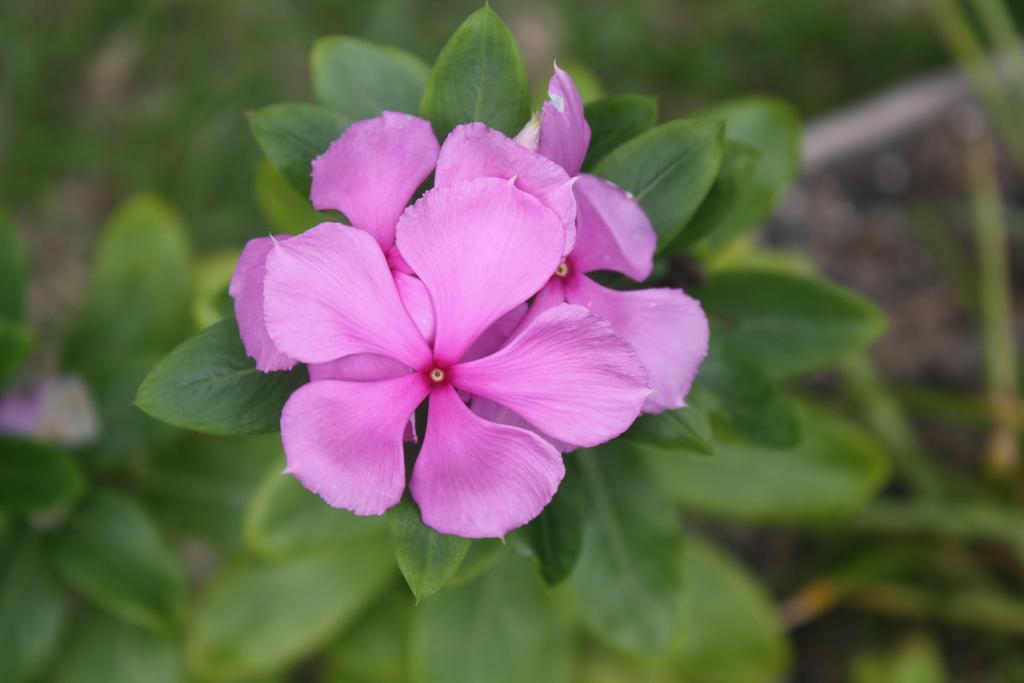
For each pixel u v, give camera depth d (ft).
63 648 1.08
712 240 0.95
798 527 1.40
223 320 0.73
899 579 1.34
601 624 0.92
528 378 0.69
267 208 0.92
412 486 0.69
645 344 0.72
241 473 1.04
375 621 1.13
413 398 0.70
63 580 1.01
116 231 1.07
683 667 1.10
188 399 0.72
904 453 1.25
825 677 1.39
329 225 0.67
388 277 0.69
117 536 0.98
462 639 1.00
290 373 0.73
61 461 0.91
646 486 0.89
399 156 0.70
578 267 0.73
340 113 0.81
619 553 0.90
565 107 0.70
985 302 1.33
